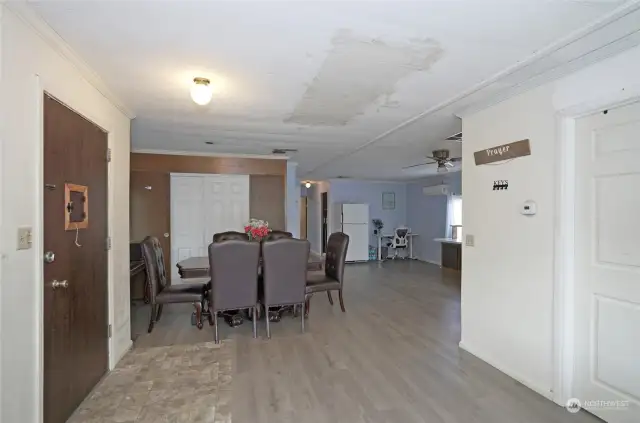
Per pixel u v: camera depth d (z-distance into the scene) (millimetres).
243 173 6074
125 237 3188
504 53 2094
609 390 2086
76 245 2240
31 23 1697
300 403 2348
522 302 2611
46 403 1880
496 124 2867
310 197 11828
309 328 3889
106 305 2762
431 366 2910
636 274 1944
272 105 3137
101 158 2672
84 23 1766
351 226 9258
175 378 2699
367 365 2934
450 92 2754
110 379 2670
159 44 2002
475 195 3109
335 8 1640
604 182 2104
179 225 5844
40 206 1793
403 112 3318
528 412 2234
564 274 2287
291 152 5637
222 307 3480
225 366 2916
